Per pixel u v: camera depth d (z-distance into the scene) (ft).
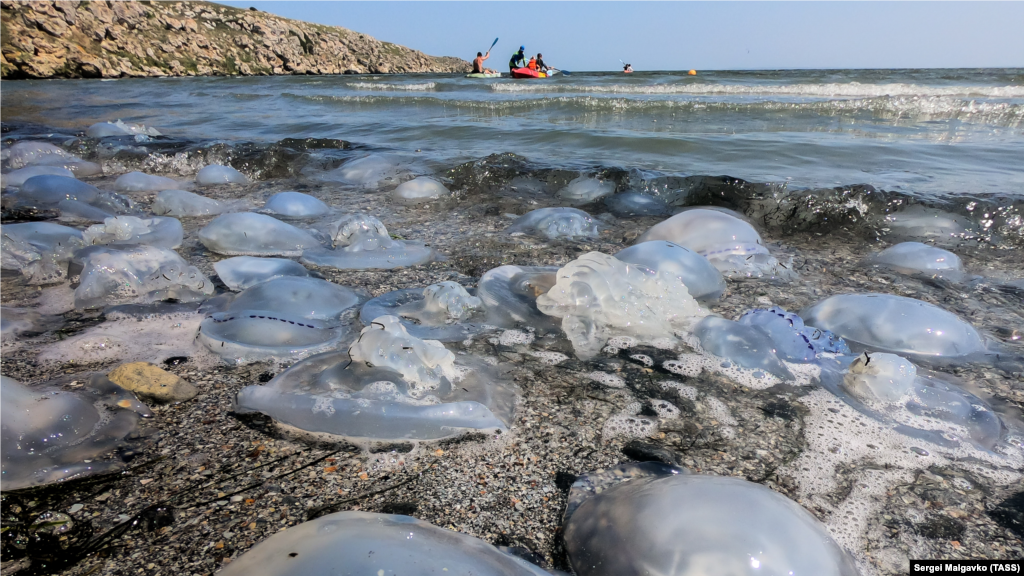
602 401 5.44
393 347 5.16
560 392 5.57
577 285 6.98
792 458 4.68
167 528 3.84
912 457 4.70
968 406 5.26
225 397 5.31
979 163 15.02
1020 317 7.35
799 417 5.21
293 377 5.26
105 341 6.29
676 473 4.43
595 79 59.82
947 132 19.29
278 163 16.48
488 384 5.49
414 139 20.06
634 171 13.57
